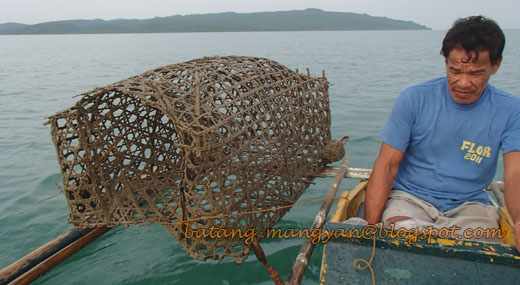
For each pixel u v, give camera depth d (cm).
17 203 389
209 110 224
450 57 177
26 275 239
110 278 283
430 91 202
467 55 170
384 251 159
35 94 1025
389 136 211
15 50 3653
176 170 348
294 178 303
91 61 2162
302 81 334
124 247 319
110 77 1389
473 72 174
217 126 215
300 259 204
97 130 275
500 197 284
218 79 265
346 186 419
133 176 332
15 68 1762
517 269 147
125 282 278
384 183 212
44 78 1366
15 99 951
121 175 295
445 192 210
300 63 1864
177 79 253
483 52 168
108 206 279
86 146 262
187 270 289
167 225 261
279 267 286
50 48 4091
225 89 255
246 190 240
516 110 188
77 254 310
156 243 324
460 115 195
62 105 876
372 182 214
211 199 221
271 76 311
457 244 154
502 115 190
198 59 310
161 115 336
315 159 342
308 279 275
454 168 205
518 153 184
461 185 206
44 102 912
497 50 168
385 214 210
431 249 154
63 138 260
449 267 150
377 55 2447
